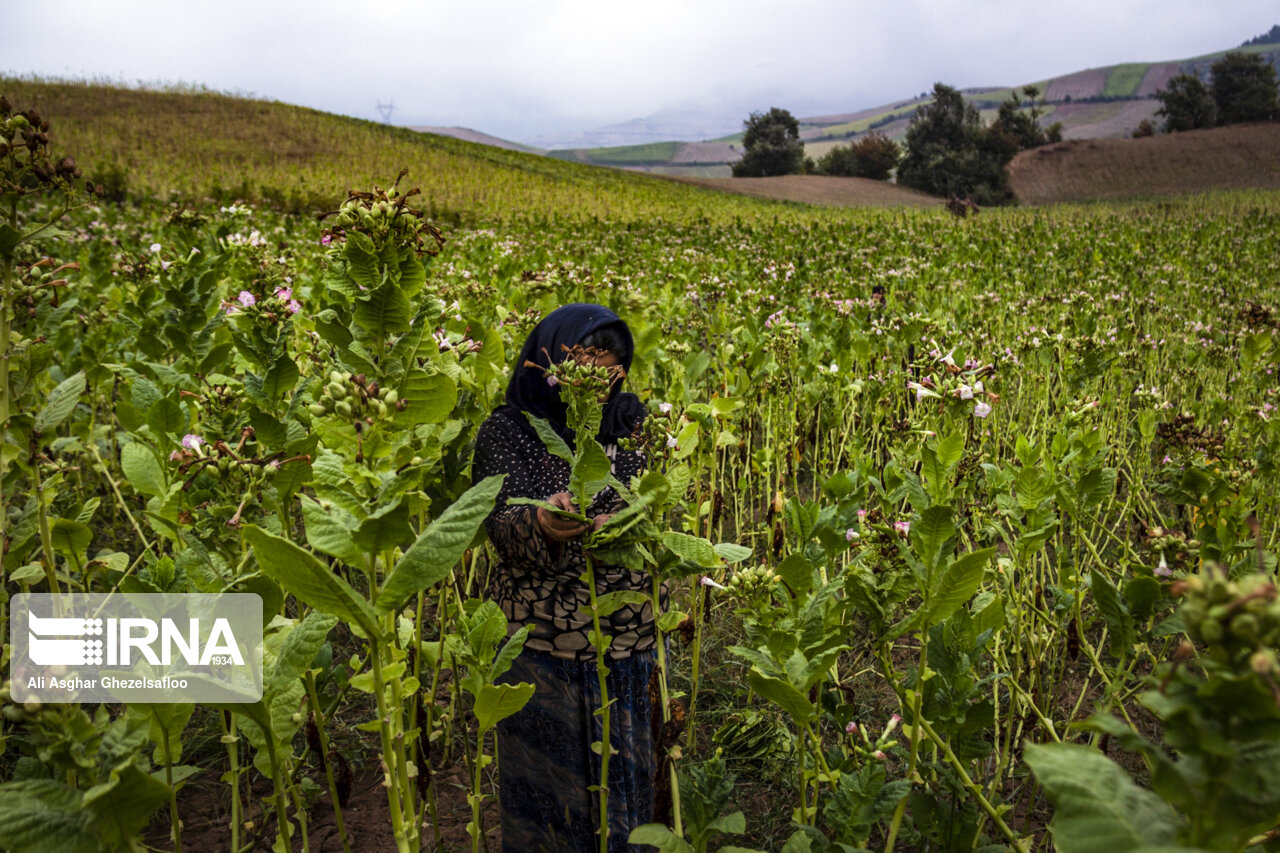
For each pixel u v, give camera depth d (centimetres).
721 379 534
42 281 206
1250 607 92
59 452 344
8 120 184
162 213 1580
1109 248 1523
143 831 280
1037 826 275
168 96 5638
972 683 215
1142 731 316
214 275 303
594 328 231
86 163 3081
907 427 295
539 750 230
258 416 196
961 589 181
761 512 514
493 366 291
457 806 294
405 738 172
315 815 291
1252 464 321
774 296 802
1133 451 566
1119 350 609
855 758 232
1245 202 3441
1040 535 248
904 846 264
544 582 226
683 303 633
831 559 239
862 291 912
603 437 244
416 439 185
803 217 3209
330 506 149
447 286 439
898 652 372
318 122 5453
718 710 337
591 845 230
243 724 178
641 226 2412
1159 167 6662
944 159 6719
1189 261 1373
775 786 299
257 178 3183
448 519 144
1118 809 101
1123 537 452
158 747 175
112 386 474
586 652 226
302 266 596
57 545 241
